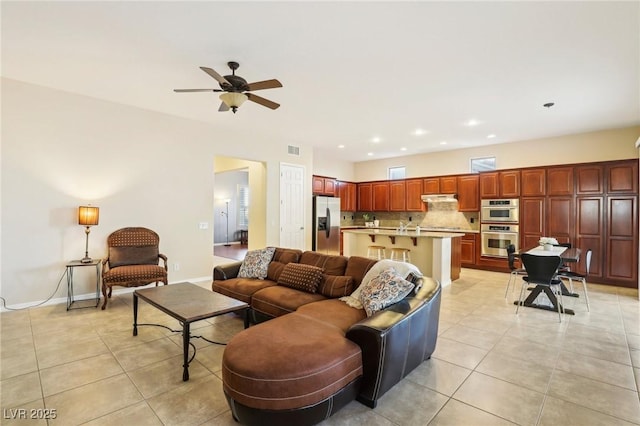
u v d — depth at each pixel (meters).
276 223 6.74
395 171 9.17
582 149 6.12
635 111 4.80
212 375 2.46
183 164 5.30
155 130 4.99
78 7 2.42
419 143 7.16
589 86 3.86
